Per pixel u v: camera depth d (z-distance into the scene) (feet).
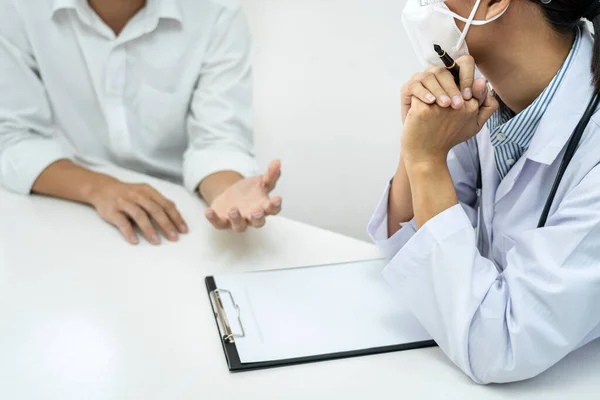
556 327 2.46
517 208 2.95
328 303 3.04
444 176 2.77
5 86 4.32
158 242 3.56
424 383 2.57
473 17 2.64
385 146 7.42
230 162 4.26
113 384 2.51
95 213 3.87
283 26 8.48
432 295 2.67
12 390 2.45
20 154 4.09
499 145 2.94
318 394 2.48
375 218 3.42
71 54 4.44
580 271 2.41
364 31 8.46
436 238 2.66
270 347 2.71
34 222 3.71
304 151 7.33
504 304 2.56
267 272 3.28
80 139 4.82
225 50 4.59
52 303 2.98
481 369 2.55
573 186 2.64
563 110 2.65
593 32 2.73
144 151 4.84
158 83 4.57
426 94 2.69
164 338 2.78
